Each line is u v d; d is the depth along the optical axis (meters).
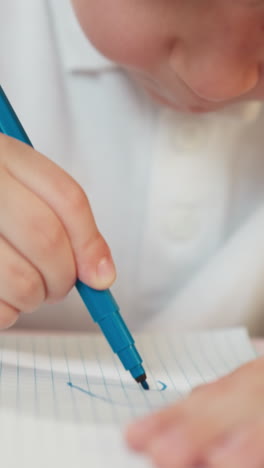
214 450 0.20
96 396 0.24
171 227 0.35
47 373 0.26
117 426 0.22
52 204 0.25
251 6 0.25
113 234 0.35
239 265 0.36
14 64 0.34
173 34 0.27
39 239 0.25
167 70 0.28
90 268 0.26
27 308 0.26
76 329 0.36
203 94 0.27
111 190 0.35
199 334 0.30
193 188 0.34
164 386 0.26
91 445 0.22
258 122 0.35
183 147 0.34
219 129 0.34
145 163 0.34
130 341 0.25
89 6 0.28
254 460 0.20
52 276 0.26
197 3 0.26
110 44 0.28
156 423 0.21
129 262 0.35
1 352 0.27
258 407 0.22
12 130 0.27
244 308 0.36
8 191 0.25
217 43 0.26
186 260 0.35
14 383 0.25
